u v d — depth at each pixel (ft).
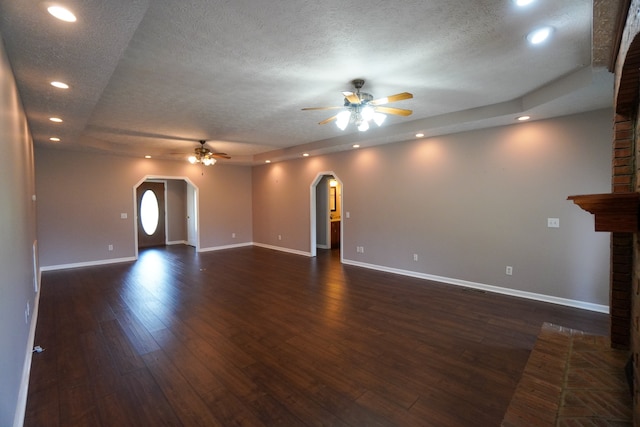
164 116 14.26
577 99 10.81
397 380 8.18
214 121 15.25
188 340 10.50
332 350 9.77
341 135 19.13
